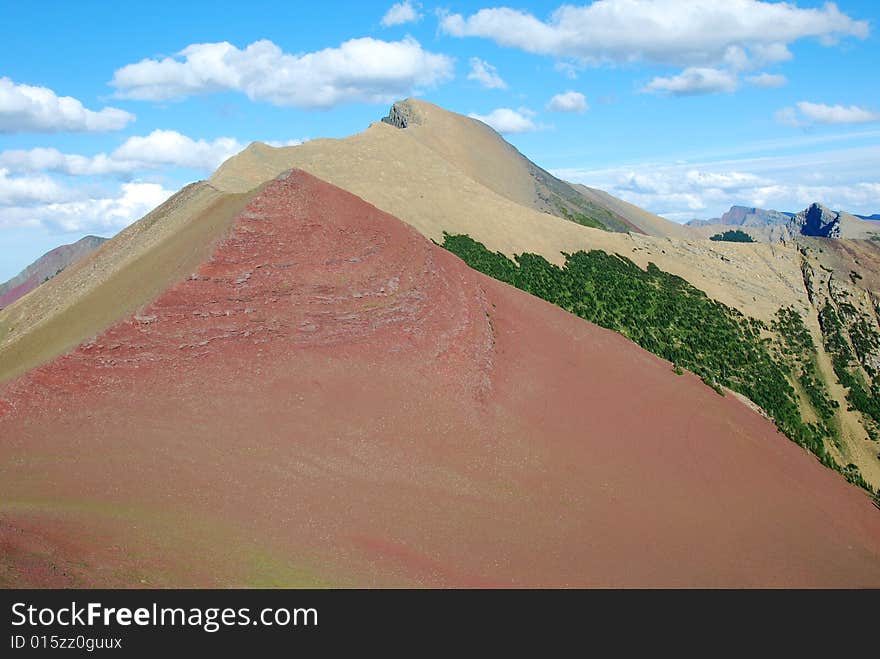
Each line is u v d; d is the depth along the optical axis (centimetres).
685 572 3241
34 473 2841
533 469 3584
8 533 2402
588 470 3734
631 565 3170
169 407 3259
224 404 3328
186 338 3528
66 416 3148
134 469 2931
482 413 3812
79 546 2452
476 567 2895
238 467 3047
